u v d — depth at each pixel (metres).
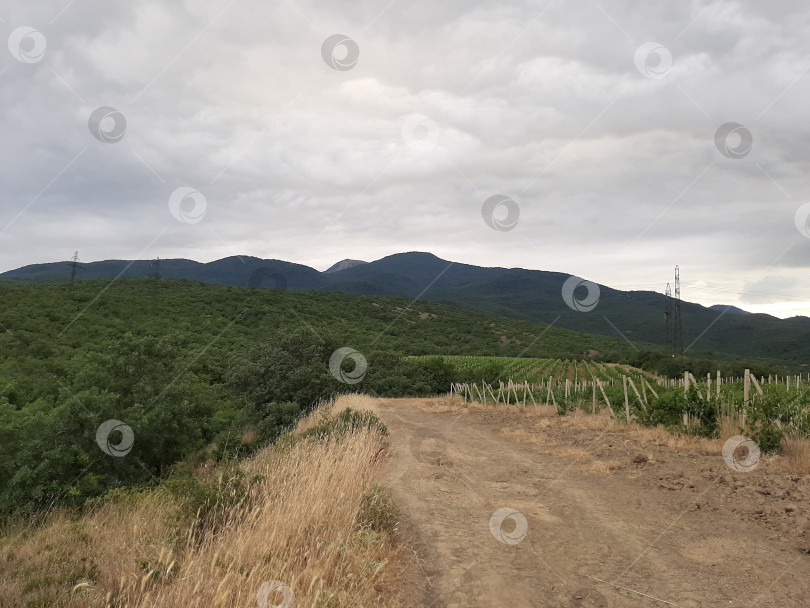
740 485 7.14
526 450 11.55
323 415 13.41
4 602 3.82
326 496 5.61
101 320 49.62
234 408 21.56
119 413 11.55
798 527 5.41
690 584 4.26
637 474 8.56
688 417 11.84
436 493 7.60
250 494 5.54
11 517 8.27
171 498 6.61
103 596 3.73
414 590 4.28
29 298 55.16
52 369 27.61
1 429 10.62
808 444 8.47
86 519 7.40
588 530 5.84
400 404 27.80
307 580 3.82
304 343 24.41
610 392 20.20
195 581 3.57
